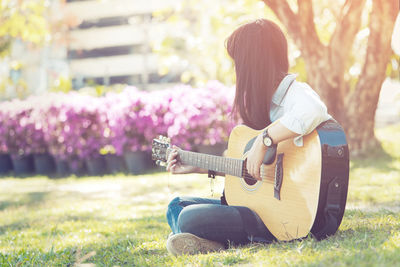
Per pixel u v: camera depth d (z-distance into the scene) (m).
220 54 11.81
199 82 12.97
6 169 10.98
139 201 6.19
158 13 14.17
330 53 7.76
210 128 8.75
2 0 11.81
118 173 9.17
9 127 10.46
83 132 9.45
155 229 4.12
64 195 7.21
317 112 2.53
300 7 7.45
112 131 9.21
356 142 8.28
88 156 9.42
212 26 11.89
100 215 5.29
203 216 2.75
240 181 2.92
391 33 7.49
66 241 3.92
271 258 2.37
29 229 4.71
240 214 2.75
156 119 8.90
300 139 2.61
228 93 8.87
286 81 2.69
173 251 2.78
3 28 12.16
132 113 8.91
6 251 3.61
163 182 7.68
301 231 2.61
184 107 8.69
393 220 3.22
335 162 2.54
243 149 2.93
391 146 8.96
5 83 15.45
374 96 8.08
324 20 9.93
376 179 6.17
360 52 9.84
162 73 13.90
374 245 2.36
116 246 3.50
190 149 8.84
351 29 7.63
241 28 2.84
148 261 2.84
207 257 2.58
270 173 2.74
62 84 13.87
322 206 2.55
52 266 3.08
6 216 5.67
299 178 2.61
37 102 10.25
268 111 2.77
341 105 8.02
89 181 8.59
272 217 2.73
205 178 7.66
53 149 9.93
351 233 2.82
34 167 10.69
